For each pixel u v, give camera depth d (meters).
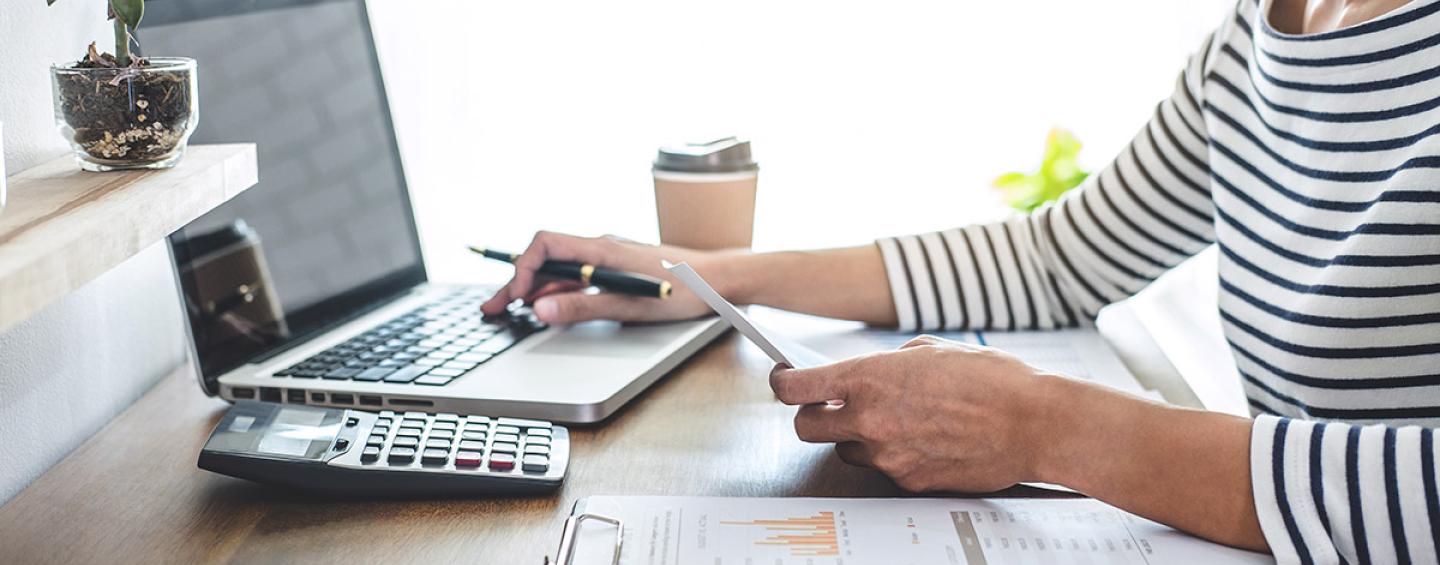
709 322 1.02
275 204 0.97
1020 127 1.77
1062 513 0.67
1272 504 0.62
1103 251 1.07
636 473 0.74
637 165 1.79
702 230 1.16
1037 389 0.68
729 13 1.75
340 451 0.70
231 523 0.67
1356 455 0.61
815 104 1.78
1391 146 0.82
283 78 1.02
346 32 1.15
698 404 0.87
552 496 0.70
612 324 1.02
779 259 1.07
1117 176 1.07
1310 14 0.93
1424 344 0.79
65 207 0.61
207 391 0.86
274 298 0.94
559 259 1.04
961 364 0.70
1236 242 0.94
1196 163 1.03
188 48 0.90
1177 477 0.64
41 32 0.80
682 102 1.77
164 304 0.96
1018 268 1.08
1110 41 1.74
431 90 1.75
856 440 0.73
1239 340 0.92
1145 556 0.62
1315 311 0.82
